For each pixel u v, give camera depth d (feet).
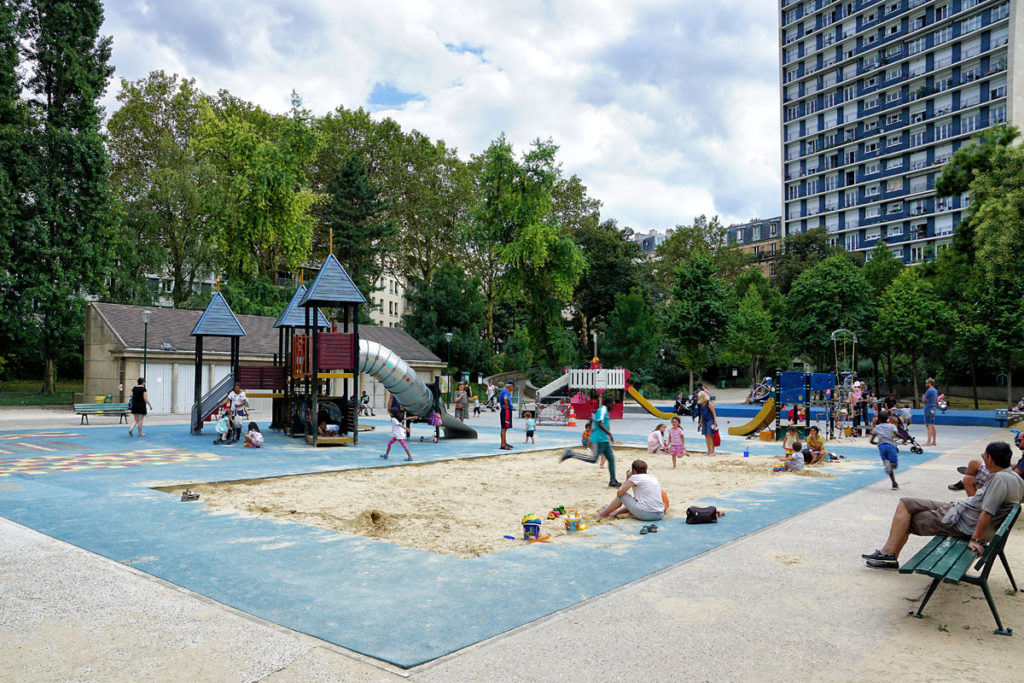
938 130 279.08
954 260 167.02
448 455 59.67
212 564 22.79
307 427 70.38
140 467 48.65
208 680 13.57
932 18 279.49
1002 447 19.90
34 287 135.44
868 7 299.38
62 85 145.89
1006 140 141.79
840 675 14.02
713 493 39.50
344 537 27.17
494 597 19.38
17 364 179.32
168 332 129.29
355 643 15.69
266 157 178.40
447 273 198.18
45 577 20.99
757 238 366.22
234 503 34.94
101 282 148.36
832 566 22.93
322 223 205.67
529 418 74.28
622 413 133.80
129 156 194.70
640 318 218.38
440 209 223.30
